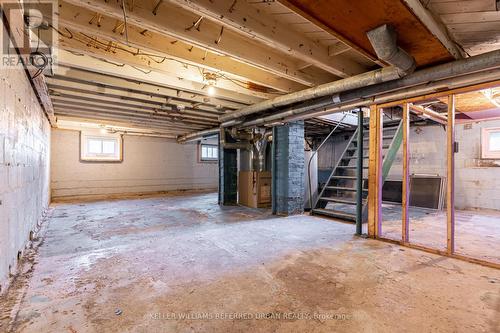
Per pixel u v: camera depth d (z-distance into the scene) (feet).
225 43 7.23
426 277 6.83
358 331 4.66
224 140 19.12
